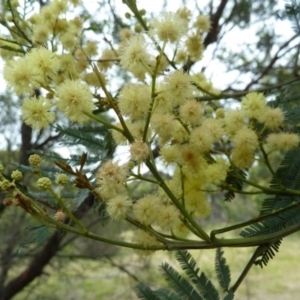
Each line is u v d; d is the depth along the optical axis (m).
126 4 0.15
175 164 0.11
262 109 0.10
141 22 0.15
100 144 0.13
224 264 0.11
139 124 0.09
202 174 0.10
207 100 0.16
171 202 0.10
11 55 0.14
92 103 0.09
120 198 0.09
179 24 0.09
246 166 0.10
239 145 0.10
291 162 0.12
